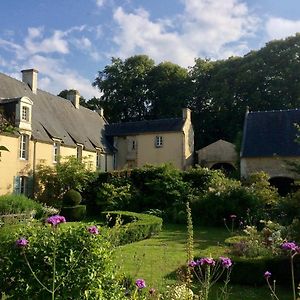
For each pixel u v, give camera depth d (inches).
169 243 523.2
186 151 1434.5
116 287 162.1
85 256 155.9
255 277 331.3
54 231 160.2
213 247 461.1
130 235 522.9
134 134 1466.5
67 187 976.3
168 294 190.4
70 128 1234.6
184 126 1433.3
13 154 928.3
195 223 765.9
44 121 1107.9
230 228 713.0
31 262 151.8
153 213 822.5
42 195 994.7
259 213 702.5
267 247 370.6
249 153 1055.6
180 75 1860.2
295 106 1507.1
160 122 1482.5
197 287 299.4
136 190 914.7
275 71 1549.0
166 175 887.1
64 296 145.4
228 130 1615.4
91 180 960.3
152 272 331.3
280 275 334.3
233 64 1702.8
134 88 1919.3
